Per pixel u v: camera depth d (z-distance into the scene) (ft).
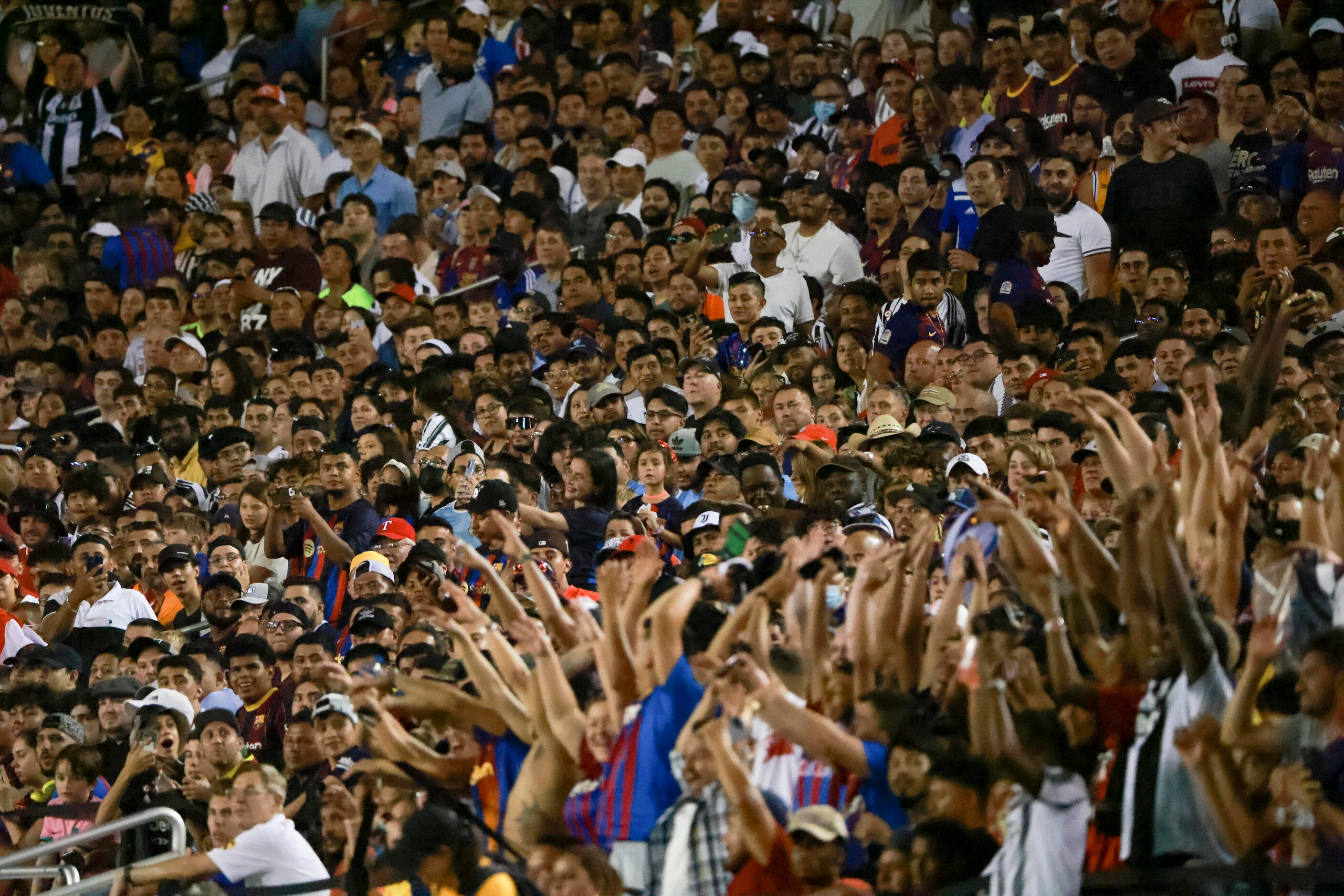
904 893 69.77
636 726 79.41
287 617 122.01
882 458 118.32
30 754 120.16
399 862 79.25
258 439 165.48
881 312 148.25
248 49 247.50
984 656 73.51
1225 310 134.00
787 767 77.41
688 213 192.65
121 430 187.32
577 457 124.98
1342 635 70.13
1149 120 154.10
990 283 147.84
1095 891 71.26
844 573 93.20
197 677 118.52
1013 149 163.32
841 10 206.18
